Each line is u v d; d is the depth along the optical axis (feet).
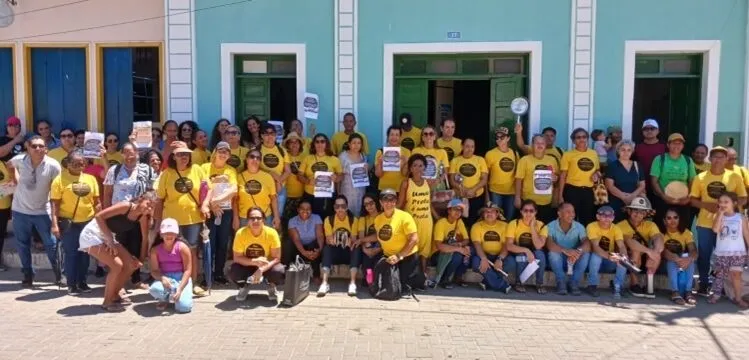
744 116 26.94
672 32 27.22
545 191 24.43
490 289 23.80
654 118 28.94
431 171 24.79
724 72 27.12
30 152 23.13
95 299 21.99
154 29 30.55
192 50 28.81
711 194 23.09
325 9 28.53
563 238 23.50
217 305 21.34
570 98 27.63
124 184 22.00
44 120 31.24
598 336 18.45
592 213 24.88
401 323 19.52
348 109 28.63
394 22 28.25
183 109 29.04
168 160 22.34
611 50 27.40
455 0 27.96
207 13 28.73
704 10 27.07
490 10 27.86
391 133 25.17
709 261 23.24
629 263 22.62
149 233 22.39
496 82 28.84
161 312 20.43
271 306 21.29
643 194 24.29
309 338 17.99
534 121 27.86
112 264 20.39
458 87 33.17
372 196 23.95
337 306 21.36
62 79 31.35
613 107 27.58
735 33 26.96
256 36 28.76
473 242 24.00
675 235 23.25
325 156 25.39
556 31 27.58
